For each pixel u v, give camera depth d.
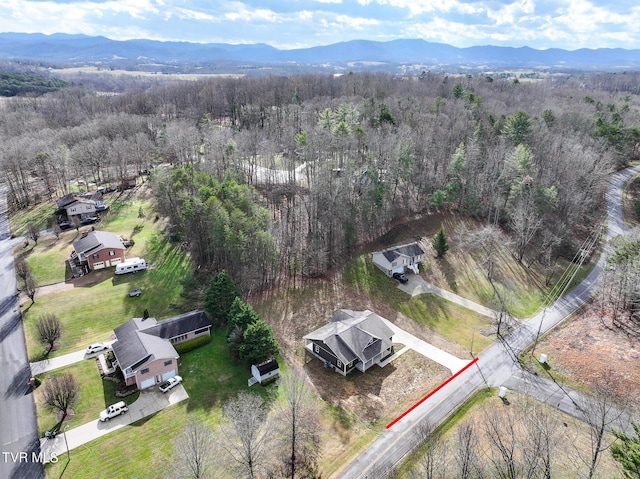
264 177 88.44
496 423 32.75
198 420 36.50
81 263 60.41
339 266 64.75
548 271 64.19
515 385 41.28
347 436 35.91
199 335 47.34
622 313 52.16
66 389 36.19
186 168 74.94
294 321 52.25
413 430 36.03
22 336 46.59
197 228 60.56
